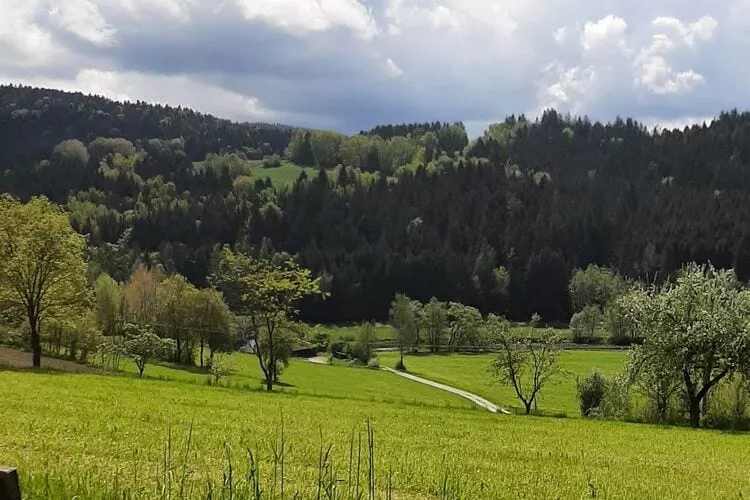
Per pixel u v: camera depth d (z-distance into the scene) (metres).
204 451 16.62
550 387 87.81
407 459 19.16
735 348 46.41
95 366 67.19
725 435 39.69
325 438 22.78
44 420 20.17
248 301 62.47
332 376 88.69
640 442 33.31
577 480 18.97
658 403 52.22
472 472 18.23
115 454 14.91
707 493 18.70
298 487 12.24
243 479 12.12
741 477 23.08
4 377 39.16
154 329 91.38
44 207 56.22
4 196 56.50
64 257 54.69
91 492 10.30
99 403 28.30
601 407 57.91
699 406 51.62
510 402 77.62
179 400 33.84
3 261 53.41
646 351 50.16
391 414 37.66
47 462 12.56
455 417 39.88
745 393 50.75
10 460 12.64
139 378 49.88
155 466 13.47
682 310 49.12
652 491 18.31
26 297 54.06
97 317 89.31
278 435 22.11
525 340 60.50
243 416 28.62
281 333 66.69
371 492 9.39
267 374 60.50
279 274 63.47
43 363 60.31
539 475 19.16
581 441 31.77
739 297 48.97
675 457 28.06
